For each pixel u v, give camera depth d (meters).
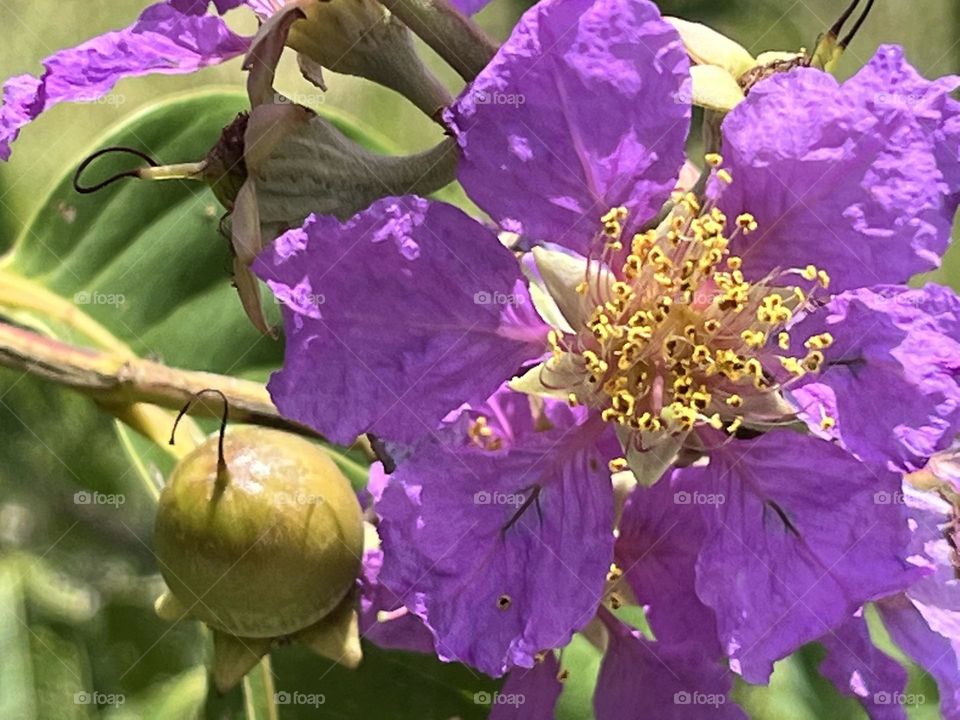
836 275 0.13
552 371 0.13
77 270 0.19
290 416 0.12
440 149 0.14
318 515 0.14
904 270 0.13
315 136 0.13
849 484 0.13
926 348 0.13
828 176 0.13
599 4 0.12
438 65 0.22
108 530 0.19
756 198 0.13
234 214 0.13
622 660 0.15
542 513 0.13
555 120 0.13
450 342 0.13
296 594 0.14
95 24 0.22
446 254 0.13
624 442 0.13
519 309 0.13
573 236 0.13
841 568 0.13
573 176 0.13
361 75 0.14
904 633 0.15
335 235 0.12
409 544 0.13
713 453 0.13
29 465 0.19
